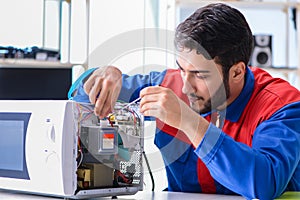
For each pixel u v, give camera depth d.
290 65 3.08
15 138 1.10
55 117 1.02
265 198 1.06
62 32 2.75
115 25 2.32
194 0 2.76
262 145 1.12
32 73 2.49
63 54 2.71
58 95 2.47
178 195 1.25
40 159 1.04
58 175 1.01
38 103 1.05
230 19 1.19
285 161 1.09
